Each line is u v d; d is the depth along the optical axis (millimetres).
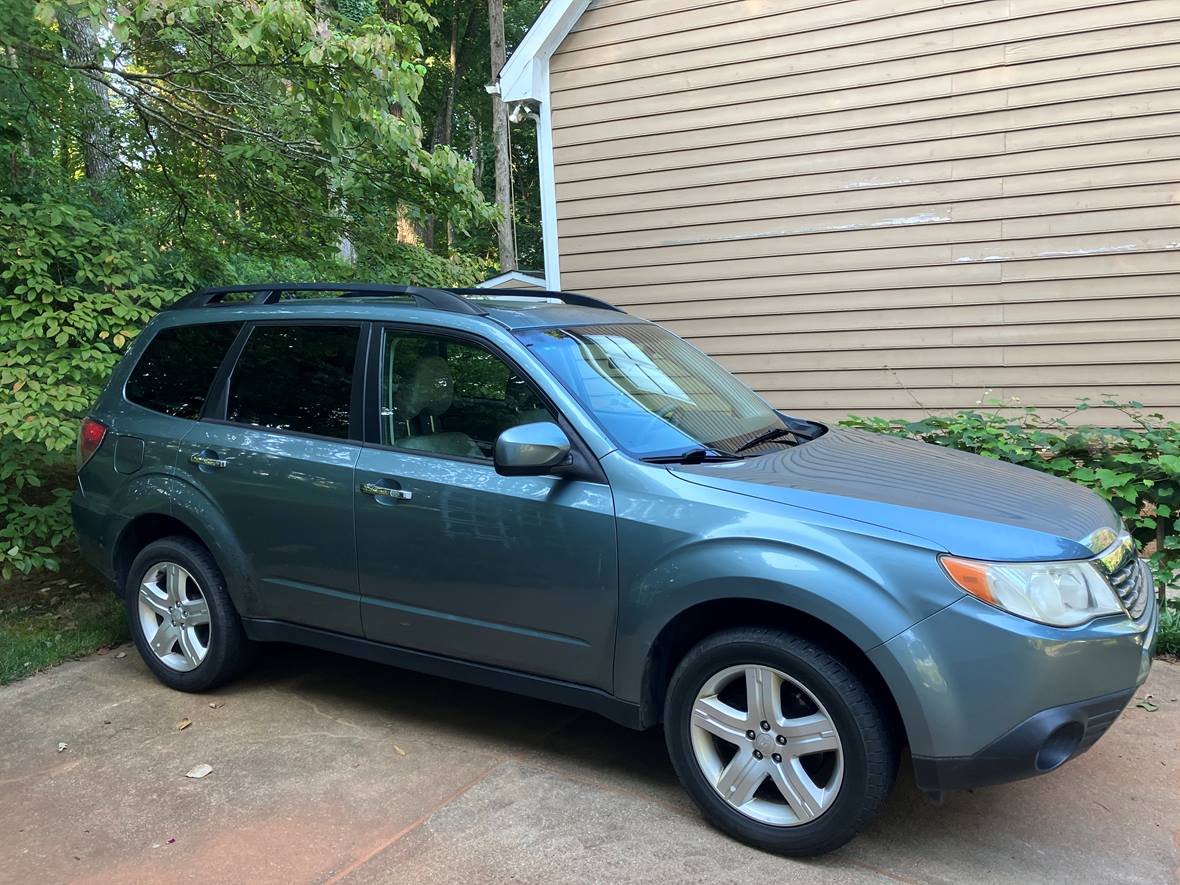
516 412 3258
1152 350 6445
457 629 3283
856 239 7230
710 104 7559
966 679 2459
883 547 2572
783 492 2803
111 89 7074
